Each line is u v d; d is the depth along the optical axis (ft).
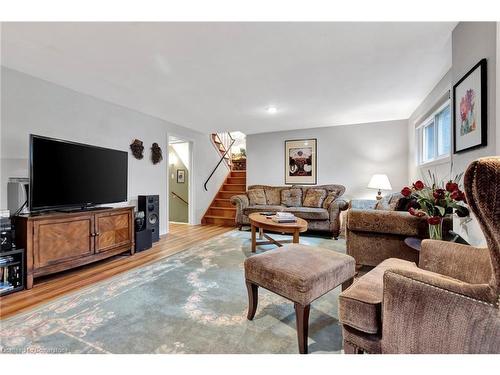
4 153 8.34
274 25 6.13
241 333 5.06
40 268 7.59
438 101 9.80
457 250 4.47
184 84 9.86
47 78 9.23
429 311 2.75
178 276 8.17
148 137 14.20
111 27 6.15
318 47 7.19
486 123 4.97
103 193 10.21
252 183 20.08
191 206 18.57
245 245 12.25
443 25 6.18
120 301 6.45
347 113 14.24
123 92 10.71
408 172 15.56
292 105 12.63
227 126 17.31
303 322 4.41
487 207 2.29
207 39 6.73
